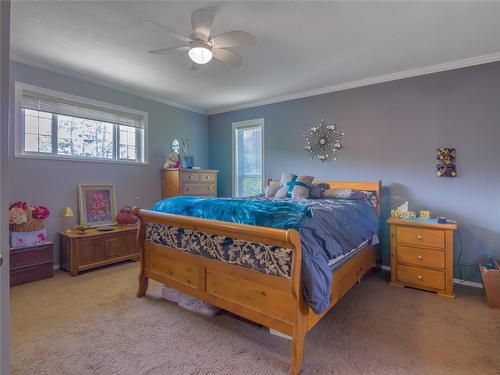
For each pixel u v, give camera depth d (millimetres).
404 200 3436
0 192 799
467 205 3068
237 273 1897
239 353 1793
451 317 2287
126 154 4203
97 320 2197
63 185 3504
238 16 2244
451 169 3127
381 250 3576
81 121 3707
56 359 1720
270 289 1742
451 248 2707
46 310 2361
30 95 3188
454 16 2223
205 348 1842
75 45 2766
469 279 3059
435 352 1808
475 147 3020
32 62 3148
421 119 3316
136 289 2826
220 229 1874
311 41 2652
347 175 3854
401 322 2201
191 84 3887
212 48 2301
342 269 2215
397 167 3480
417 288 2893
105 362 1696
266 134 4656
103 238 3455
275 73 3469
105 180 3920
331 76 3562
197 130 5230
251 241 1822
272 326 1726
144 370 1628
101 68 3340
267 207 1955
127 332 2027
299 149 4289
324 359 1735
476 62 2988
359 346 1874
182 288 2285
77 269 3221
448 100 3158
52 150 3439
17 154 3125
